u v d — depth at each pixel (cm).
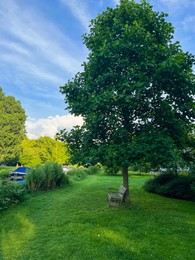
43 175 1391
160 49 904
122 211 857
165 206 991
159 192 1334
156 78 874
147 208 927
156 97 945
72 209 906
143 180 2267
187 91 916
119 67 920
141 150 764
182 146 1022
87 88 954
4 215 834
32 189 1334
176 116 978
